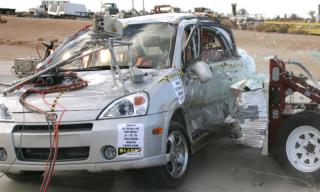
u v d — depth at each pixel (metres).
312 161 5.27
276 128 5.55
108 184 5.48
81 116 4.67
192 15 6.68
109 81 5.27
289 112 5.59
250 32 35.84
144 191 5.21
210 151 6.79
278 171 5.85
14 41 38.34
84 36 6.53
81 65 6.11
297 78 5.57
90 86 5.20
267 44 27.30
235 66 7.19
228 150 6.83
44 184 4.79
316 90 5.56
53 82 5.38
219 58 6.77
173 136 5.08
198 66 5.64
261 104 5.66
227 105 6.73
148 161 4.64
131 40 6.11
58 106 4.81
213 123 6.14
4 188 5.48
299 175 5.27
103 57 6.02
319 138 5.21
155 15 6.69
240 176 5.68
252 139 5.66
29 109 4.87
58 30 48.50
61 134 4.62
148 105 4.76
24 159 4.79
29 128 4.80
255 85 5.93
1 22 55.66
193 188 5.27
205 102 6.15
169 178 5.05
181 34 5.98
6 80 14.20
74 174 5.88
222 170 5.92
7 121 4.89
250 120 5.70
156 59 5.74
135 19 6.52
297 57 20.77
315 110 5.59
